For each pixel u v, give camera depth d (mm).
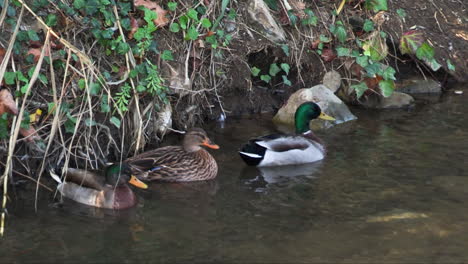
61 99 6855
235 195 6848
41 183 6922
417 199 6746
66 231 6422
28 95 7031
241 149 7258
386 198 6766
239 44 7879
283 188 6926
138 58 7332
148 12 7320
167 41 7555
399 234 6406
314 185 6957
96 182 6738
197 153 7113
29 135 6891
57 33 7121
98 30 7152
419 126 7770
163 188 6957
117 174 6711
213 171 7105
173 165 7051
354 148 7449
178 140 7539
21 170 6996
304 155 7266
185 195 6855
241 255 6223
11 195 6781
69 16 7152
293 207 6684
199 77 7695
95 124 7031
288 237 6379
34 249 6254
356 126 7832
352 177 7039
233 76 7867
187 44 7609
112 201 6676
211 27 7719
